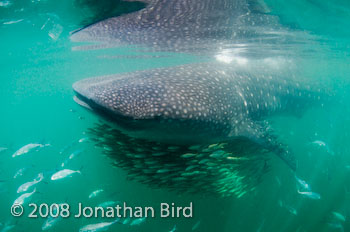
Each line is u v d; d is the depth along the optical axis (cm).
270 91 756
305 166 1361
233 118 534
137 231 1097
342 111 1407
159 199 1082
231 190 737
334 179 1280
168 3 532
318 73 2006
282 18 704
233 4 569
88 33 831
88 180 1393
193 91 484
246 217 1063
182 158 543
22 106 6650
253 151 669
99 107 439
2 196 1589
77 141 914
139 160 595
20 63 1725
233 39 867
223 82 564
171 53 1156
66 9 639
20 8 672
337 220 901
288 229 1075
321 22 784
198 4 546
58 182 1443
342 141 1532
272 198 1099
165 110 431
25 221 1262
